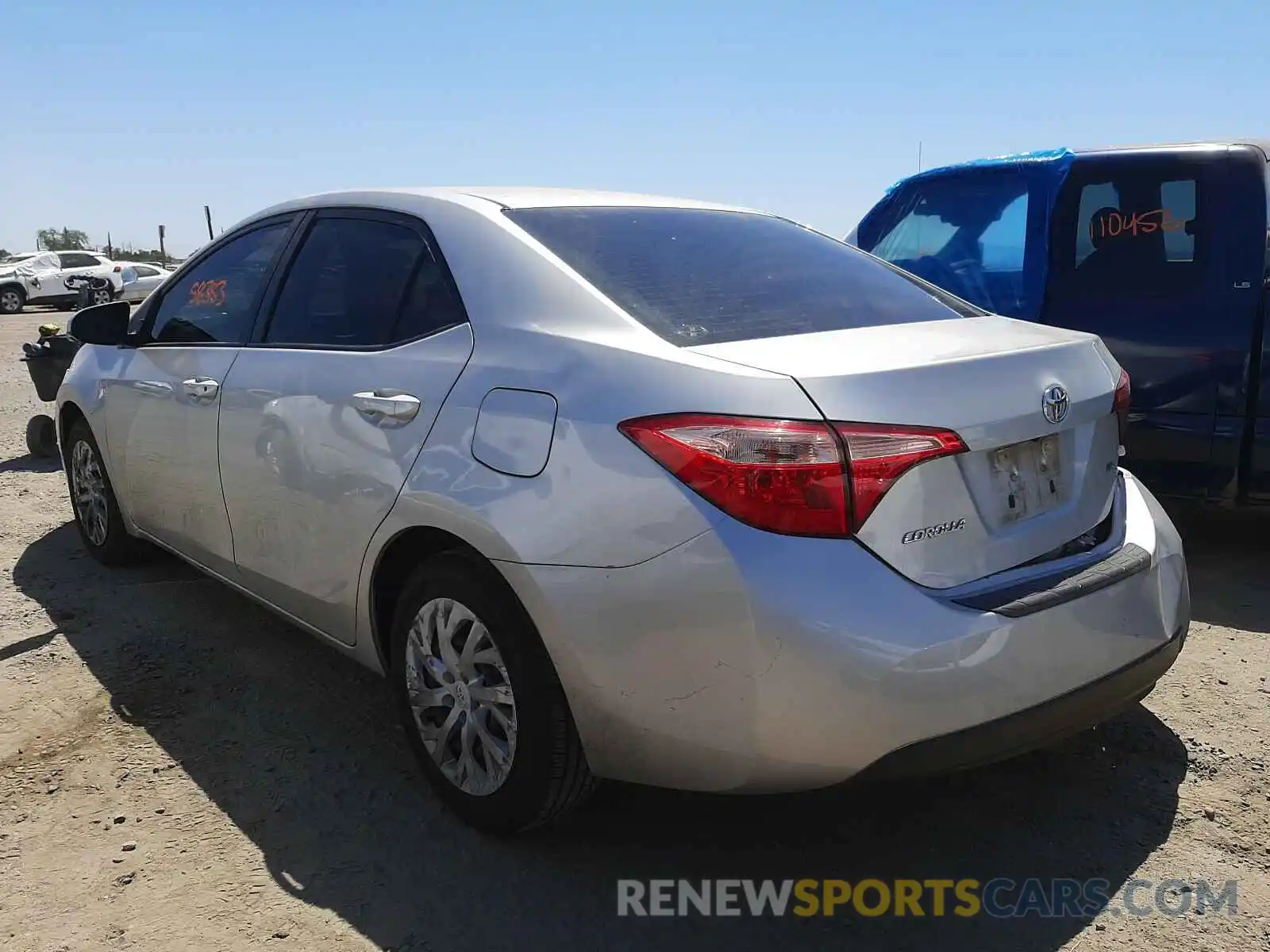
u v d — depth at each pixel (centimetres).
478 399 255
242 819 279
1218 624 402
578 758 247
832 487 209
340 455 290
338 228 332
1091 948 228
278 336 336
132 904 245
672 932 235
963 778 296
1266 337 429
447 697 272
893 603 211
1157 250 460
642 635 221
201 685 359
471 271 278
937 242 552
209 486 356
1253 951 226
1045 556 245
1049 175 488
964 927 236
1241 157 445
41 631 405
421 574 272
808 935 234
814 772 217
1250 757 303
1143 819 275
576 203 308
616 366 235
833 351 231
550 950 229
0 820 279
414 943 231
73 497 487
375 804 286
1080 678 233
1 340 1870
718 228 317
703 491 214
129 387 407
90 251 2933
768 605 207
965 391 229
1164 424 454
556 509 232
